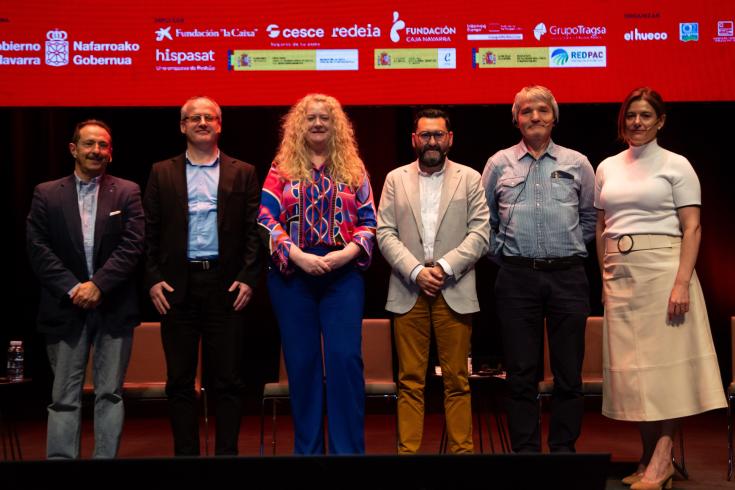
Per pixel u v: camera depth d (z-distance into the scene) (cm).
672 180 363
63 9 507
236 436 364
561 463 268
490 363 532
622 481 383
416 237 371
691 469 418
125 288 384
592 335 454
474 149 620
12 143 607
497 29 508
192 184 375
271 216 349
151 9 508
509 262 379
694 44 506
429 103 509
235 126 623
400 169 385
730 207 612
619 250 369
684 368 359
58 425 376
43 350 615
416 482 271
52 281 374
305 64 510
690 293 362
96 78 508
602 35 507
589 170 387
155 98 509
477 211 372
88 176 389
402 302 370
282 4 510
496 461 270
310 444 344
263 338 635
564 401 374
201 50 509
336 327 344
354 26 509
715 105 605
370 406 620
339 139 357
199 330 374
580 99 508
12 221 608
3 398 564
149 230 376
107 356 380
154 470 271
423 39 509
